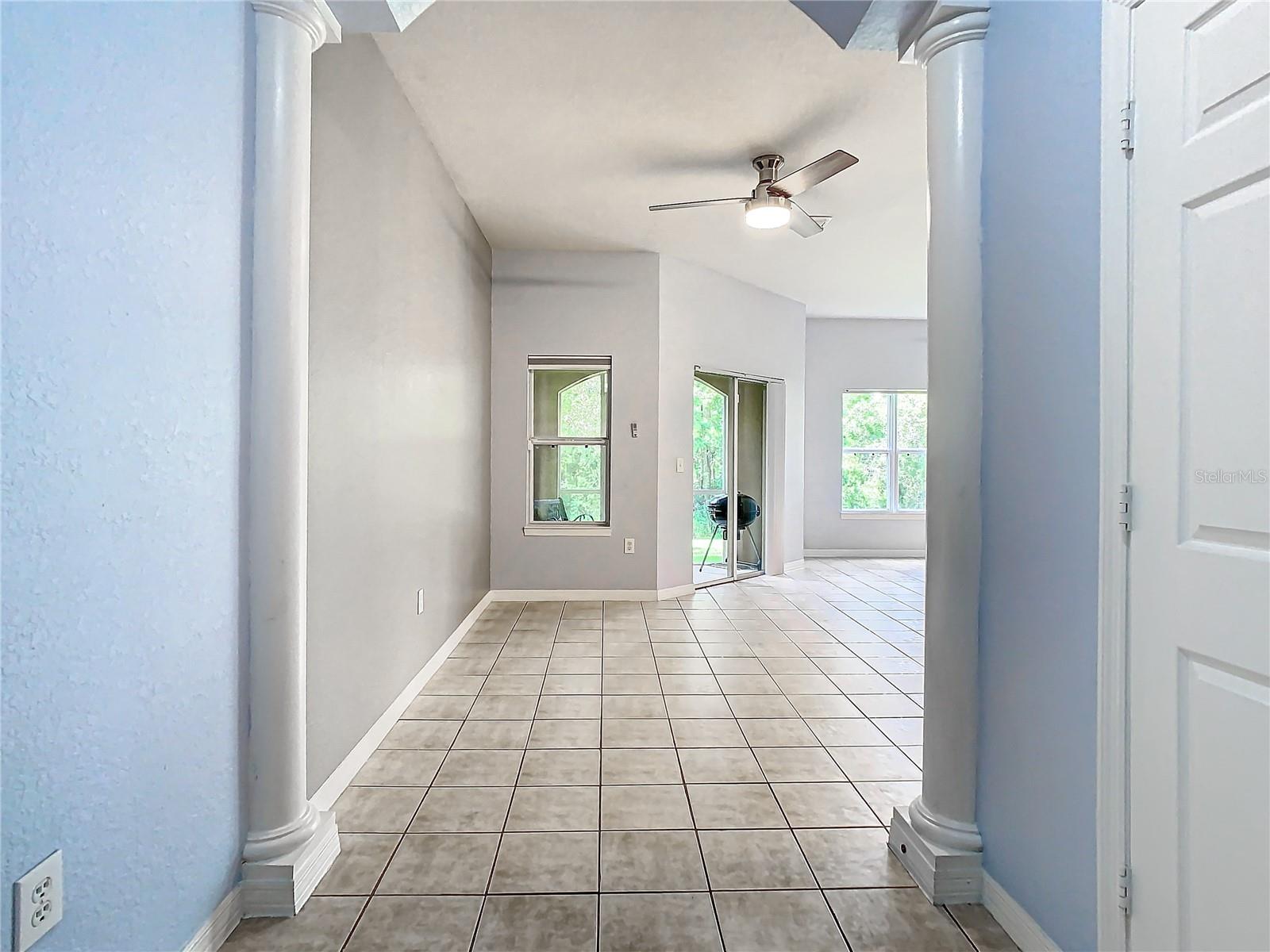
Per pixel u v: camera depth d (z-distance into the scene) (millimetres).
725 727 2809
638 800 2195
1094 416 1326
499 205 4234
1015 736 1579
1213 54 1072
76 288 1093
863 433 8000
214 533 1499
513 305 5203
